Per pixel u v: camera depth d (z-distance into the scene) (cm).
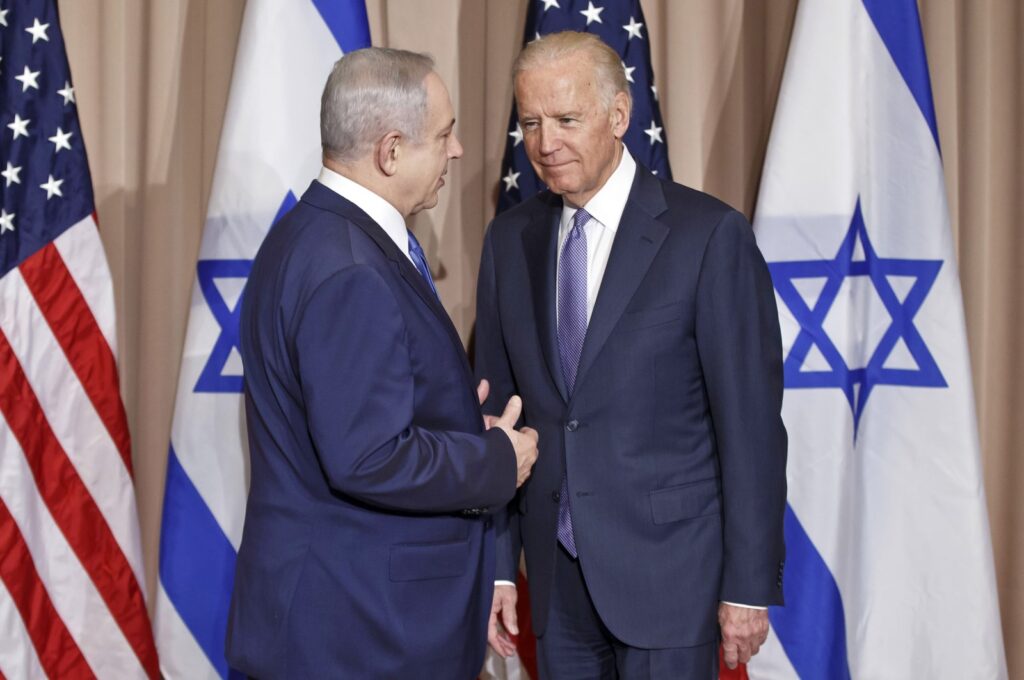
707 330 160
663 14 238
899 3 209
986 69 225
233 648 149
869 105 210
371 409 133
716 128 237
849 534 207
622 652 168
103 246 233
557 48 161
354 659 141
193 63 248
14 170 221
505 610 182
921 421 209
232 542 216
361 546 142
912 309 209
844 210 205
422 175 149
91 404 224
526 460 157
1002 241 228
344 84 146
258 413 149
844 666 206
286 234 146
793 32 211
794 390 207
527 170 215
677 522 164
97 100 251
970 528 205
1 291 218
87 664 222
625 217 167
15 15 223
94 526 224
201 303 218
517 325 175
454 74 242
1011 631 228
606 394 164
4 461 215
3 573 213
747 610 159
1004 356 229
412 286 143
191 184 250
